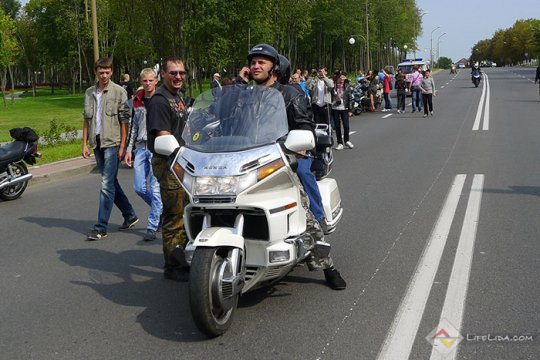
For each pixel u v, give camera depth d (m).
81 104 47.19
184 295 5.36
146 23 41.62
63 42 74.38
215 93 4.97
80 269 6.24
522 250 6.16
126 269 6.20
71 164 13.39
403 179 10.38
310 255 4.96
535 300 4.83
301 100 5.08
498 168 11.12
